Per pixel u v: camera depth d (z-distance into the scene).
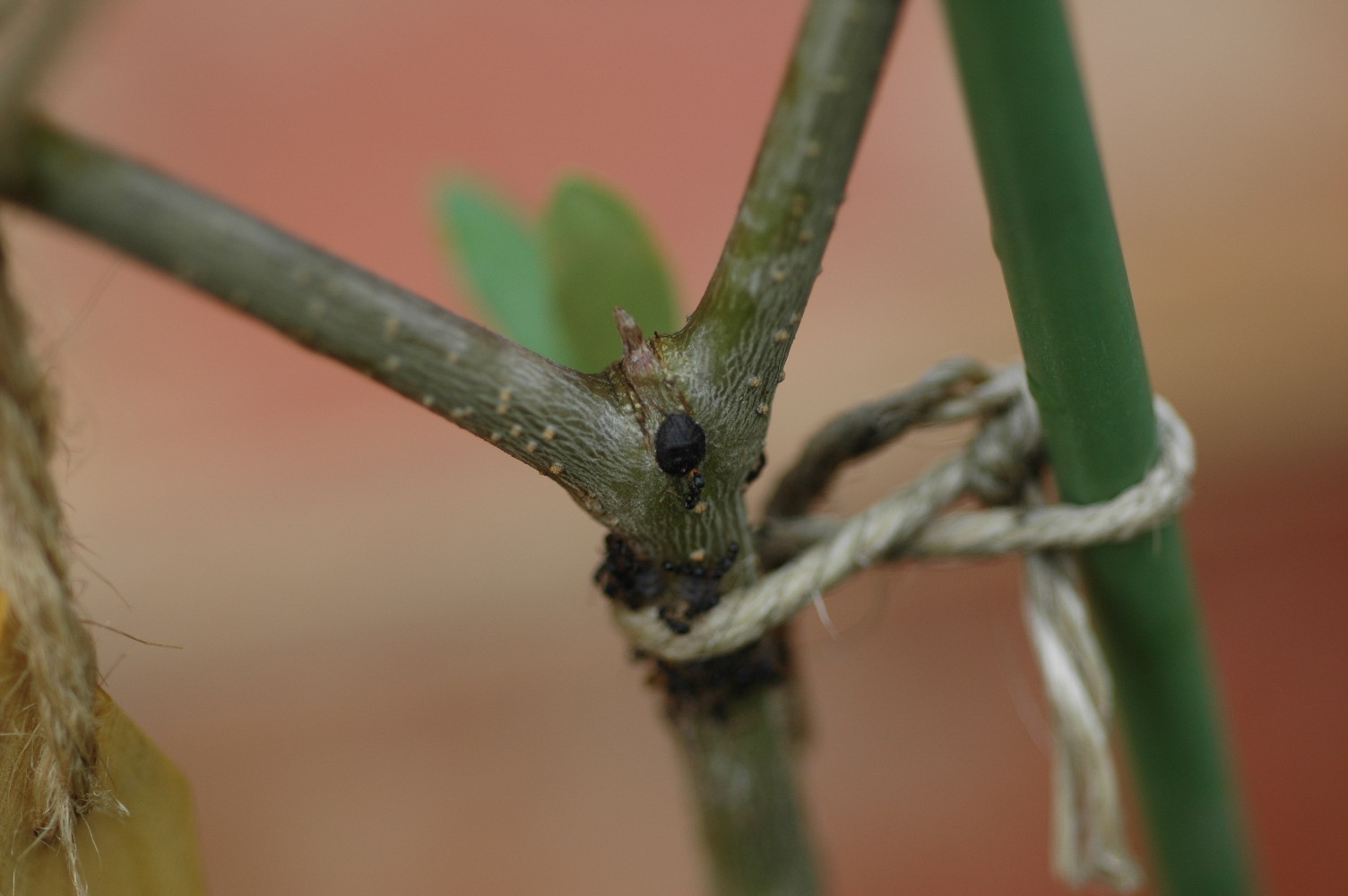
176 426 0.76
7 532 0.32
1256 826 0.66
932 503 0.35
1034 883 0.66
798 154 0.32
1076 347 0.33
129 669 0.72
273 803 0.74
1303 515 0.78
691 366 0.33
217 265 0.32
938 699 0.75
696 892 0.69
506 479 0.76
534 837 0.72
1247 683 0.72
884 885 0.67
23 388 0.32
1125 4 0.82
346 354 0.32
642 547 0.33
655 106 0.81
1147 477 0.34
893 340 0.78
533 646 0.77
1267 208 0.78
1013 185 0.32
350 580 0.75
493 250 0.36
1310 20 0.80
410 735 0.77
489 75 0.80
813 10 0.32
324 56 0.79
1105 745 0.35
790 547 0.35
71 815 0.33
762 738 0.35
